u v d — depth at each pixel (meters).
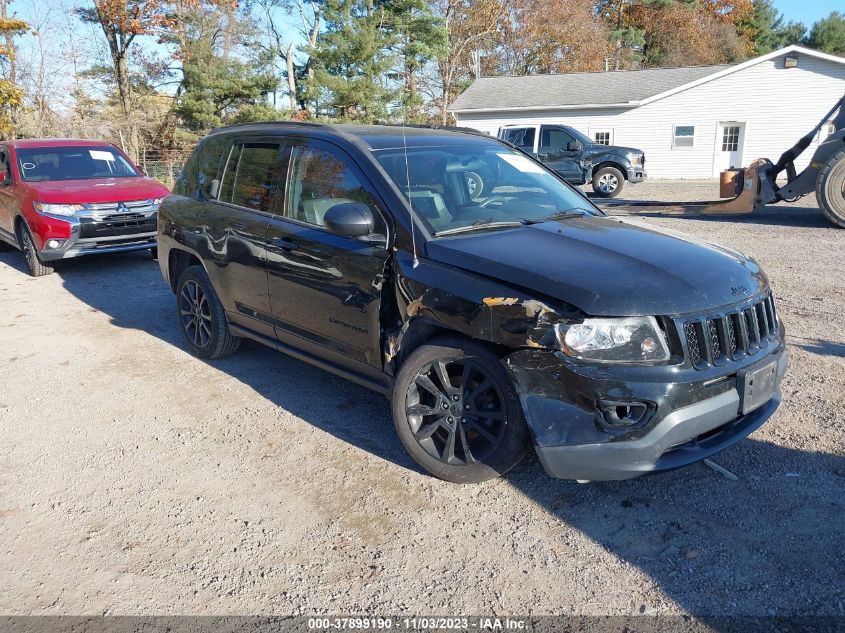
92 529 3.47
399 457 4.10
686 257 3.57
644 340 3.11
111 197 9.07
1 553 3.29
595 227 4.09
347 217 3.76
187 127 31.92
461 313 3.43
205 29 33.75
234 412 4.80
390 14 33.75
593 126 29.12
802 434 4.17
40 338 6.53
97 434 4.52
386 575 3.08
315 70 31.38
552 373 3.19
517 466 3.95
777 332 3.71
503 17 45.91
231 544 3.32
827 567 3.01
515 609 2.84
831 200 11.53
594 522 3.40
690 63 52.66
